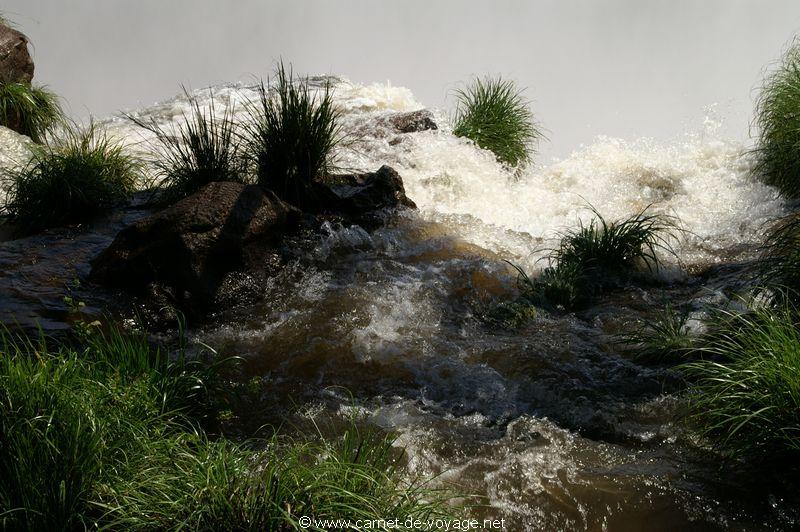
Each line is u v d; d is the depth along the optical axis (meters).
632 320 5.95
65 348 4.68
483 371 5.21
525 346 5.49
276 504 3.20
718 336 5.21
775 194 8.42
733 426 4.18
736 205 8.48
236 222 6.21
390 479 3.62
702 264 7.08
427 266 6.70
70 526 3.25
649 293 6.53
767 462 4.02
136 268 5.94
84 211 7.20
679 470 4.10
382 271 6.54
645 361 5.32
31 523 3.14
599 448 4.37
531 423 4.61
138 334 5.54
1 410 3.54
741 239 7.55
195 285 5.91
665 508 3.83
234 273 6.14
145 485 3.39
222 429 4.48
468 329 5.85
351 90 13.27
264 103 7.29
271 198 6.64
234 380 5.06
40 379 3.70
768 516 3.75
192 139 7.38
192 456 3.52
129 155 8.56
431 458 4.26
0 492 3.21
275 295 6.16
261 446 4.34
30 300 5.67
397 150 9.97
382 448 3.91
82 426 3.54
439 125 10.96
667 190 9.43
